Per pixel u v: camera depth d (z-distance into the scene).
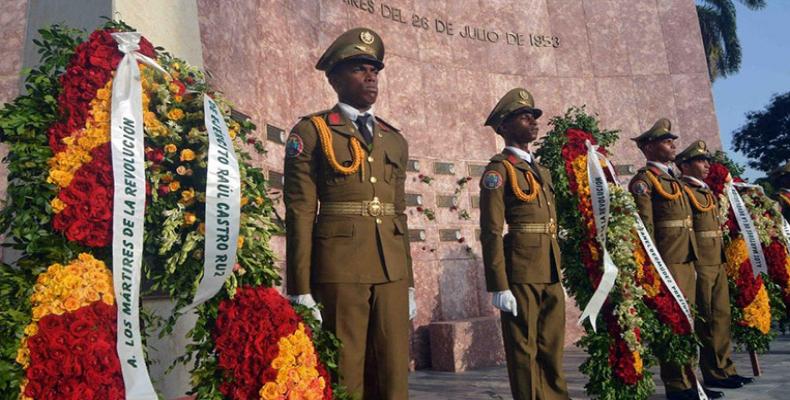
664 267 5.08
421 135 9.04
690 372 5.12
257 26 6.69
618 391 4.59
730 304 6.49
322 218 3.30
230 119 3.08
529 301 4.45
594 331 4.64
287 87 7.12
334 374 3.04
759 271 6.50
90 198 2.58
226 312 2.78
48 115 2.76
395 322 3.26
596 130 5.44
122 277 2.51
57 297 2.48
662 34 11.30
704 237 6.09
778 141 27.89
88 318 2.46
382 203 3.34
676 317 5.01
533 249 4.51
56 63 2.86
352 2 8.66
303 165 3.30
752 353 6.43
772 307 6.82
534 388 4.41
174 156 2.82
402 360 3.26
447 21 9.91
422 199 8.73
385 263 3.24
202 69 4.75
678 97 11.05
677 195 5.75
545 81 10.61
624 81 11.02
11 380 2.34
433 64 9.52
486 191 4.59
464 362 7.64
